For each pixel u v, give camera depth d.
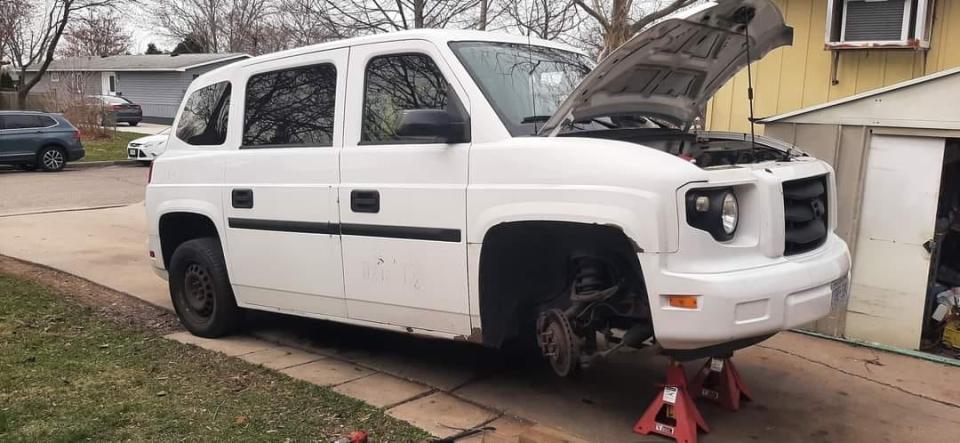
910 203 5.30
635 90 4.06
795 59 7.49
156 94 40.62
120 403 4.13
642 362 5.04
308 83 4.82
